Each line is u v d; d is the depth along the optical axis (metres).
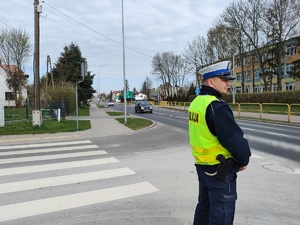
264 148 9.31
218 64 2.61
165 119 24.12
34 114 15.49
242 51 45.78
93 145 10.26
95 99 122.81
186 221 3.71
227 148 2.39
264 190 4.97
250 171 6.25
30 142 11.32
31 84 46.22
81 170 6.44
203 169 2.58
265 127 16.53
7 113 29.47
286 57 51.47
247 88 64.75
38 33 15.59
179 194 4.77
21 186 5.31
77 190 5.05
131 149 9.32
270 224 3.64
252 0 41.09
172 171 6.29
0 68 53.56
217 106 2.42
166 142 10.95
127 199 4.57
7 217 3.95
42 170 6.48
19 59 43.84
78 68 44.44
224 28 45.09
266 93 36.16
